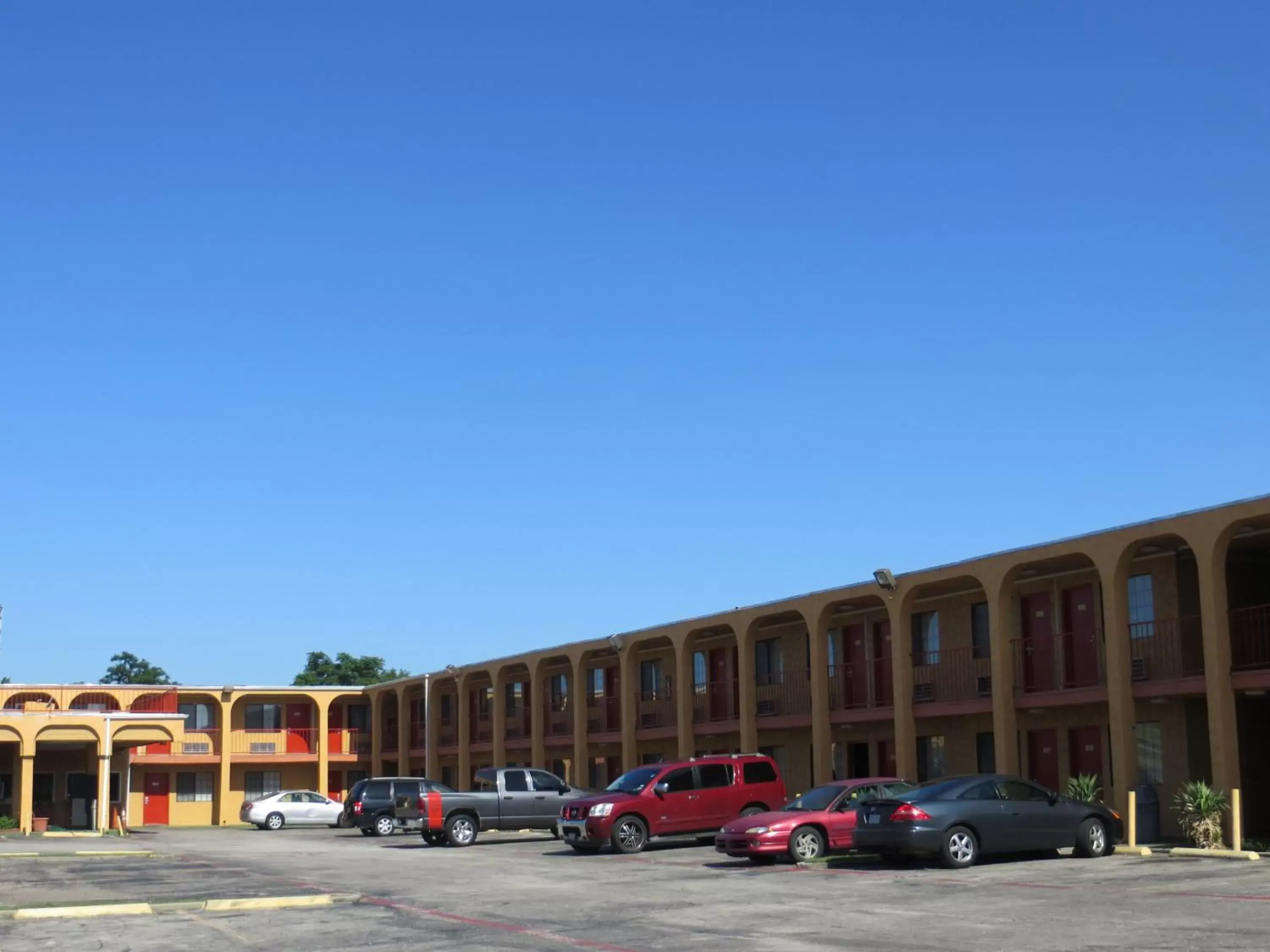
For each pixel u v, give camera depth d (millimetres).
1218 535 24547
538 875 24344
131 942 15461
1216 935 13852
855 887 19781
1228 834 24172
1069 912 16016
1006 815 22359
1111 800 29297
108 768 48188
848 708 36781
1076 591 30703
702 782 29297
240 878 25156
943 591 33844
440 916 17688
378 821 43062
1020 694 30859
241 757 60781
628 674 43250
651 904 18578
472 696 57375
